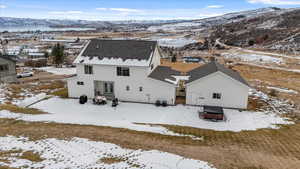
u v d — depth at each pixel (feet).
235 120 69.15
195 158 44.04
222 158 44.45
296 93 100.01
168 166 40.40
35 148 47.26
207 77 78.28
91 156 44.19
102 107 81.15
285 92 101.76
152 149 48.01
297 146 51.34
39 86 111.96
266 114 74.13
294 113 75.00
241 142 53.52
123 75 85.35
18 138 52.31
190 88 81.15
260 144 52.42
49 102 86.48
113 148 47.96
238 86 76.69
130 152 46.21
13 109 75.66
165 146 50.01
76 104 84.43
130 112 76.33
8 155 43.93
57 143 49.88
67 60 221.05
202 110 78.02
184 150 48.03
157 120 69.36
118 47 92.68
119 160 42.73
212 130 61.62
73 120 66.95
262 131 60.85
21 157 43.19
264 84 118.11
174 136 56.59
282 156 46.09
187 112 76.13
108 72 86.33
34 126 60.85
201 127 63.87
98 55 89.56
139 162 41.83
